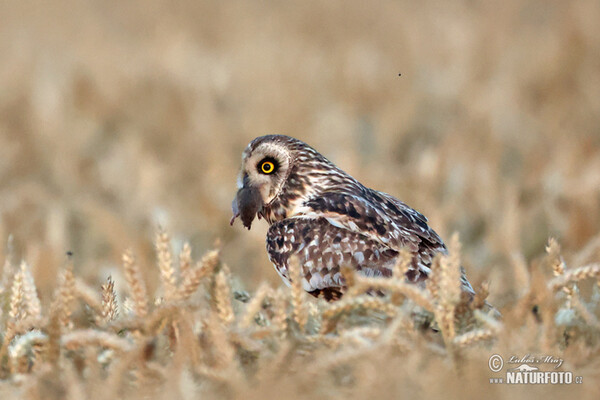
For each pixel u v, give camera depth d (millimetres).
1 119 29125
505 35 38844
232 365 7832
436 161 20406
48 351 8172
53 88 30391
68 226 18609
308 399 7613
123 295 12523
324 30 42156
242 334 8203
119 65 35125
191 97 31266
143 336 8188
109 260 16484
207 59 36906
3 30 42562
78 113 30125
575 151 22453
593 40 34344
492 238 16531
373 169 21406
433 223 17250
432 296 8820
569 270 8820
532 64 34188
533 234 17188
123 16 46500
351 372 8000
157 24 44031
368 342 8039
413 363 7680
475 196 19688
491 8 44156
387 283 8305
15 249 17266
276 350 8297
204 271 8562
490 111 27562
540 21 43062
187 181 23469
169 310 8383
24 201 20531
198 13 46094
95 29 43375
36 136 26781
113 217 16844
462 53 35812
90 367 8047
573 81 32125
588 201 17969
